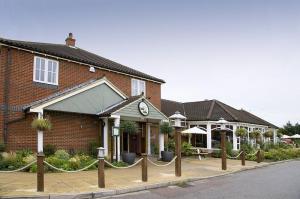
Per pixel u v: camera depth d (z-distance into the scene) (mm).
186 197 11016
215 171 18453
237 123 31688
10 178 13062
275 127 43469
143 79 26703
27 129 17734
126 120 21234
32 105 16953
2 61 17375
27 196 9953
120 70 24391
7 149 16953
